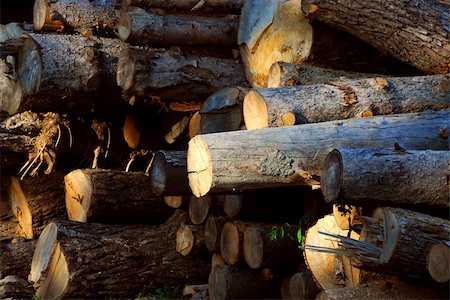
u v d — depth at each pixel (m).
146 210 10.85
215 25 10.27
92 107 10.82
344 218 7.38
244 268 9.51
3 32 11.27
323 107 8.01
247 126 8.24
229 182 7.34
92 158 11.70
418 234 6.55
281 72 8.86
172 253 10.45
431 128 7.75
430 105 8.34
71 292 9.71
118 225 10.69
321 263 7.89
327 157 6.97
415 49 8.89
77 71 10.09
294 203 9.42
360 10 8.60
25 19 14.29
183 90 9.87
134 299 10.09
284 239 9.06
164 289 10.27
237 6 10.40
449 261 6.31
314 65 9.30
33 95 10.19
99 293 9.90
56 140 11.31
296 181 7.48
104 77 10.25
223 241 9.59
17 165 11.70
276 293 9.52
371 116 7.98
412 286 7.10
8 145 11.16
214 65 10.07
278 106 7.88
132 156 11.82
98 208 10.58
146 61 9.65
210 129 9.43
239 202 9.24
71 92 10.20
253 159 7.35
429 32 8.79
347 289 7.23
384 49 9.00
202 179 7.45
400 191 6.83
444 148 7.69
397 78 8.52
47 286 10.00
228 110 9.32
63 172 11.88
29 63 10.17
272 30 9.63
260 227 9.13
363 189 6.76
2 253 10.74
